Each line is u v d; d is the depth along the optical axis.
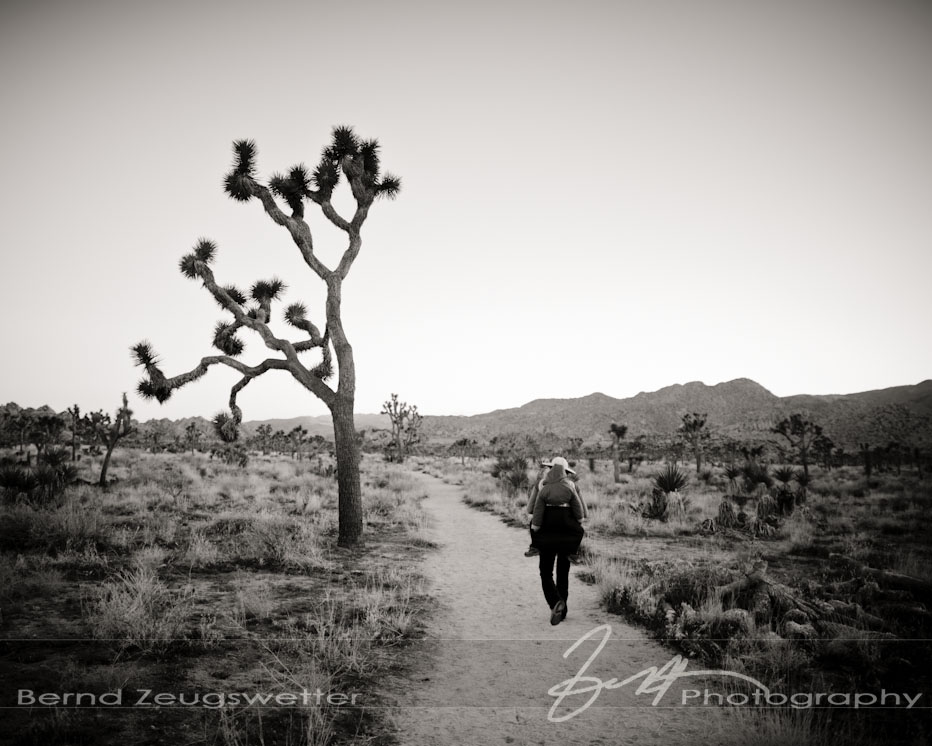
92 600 6.41
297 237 12.38
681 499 17.14
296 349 14.71
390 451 66.19
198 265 13.73
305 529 11.56
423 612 6.87
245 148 12.26
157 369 12.59
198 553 8.91
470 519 16.89
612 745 3.71
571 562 10.05
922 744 3.63
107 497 15.79
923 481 27.58
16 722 3.61
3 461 19.59
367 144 12.97
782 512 15.54
